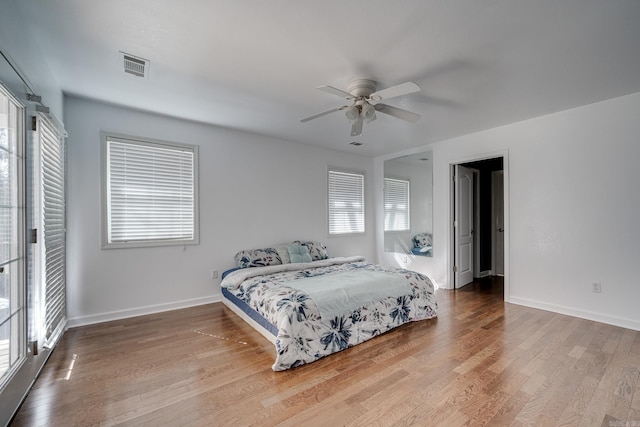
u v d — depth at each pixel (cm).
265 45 205
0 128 164
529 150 355
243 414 167
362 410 170
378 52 213
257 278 332
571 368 212
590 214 310
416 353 240
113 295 321
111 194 322
